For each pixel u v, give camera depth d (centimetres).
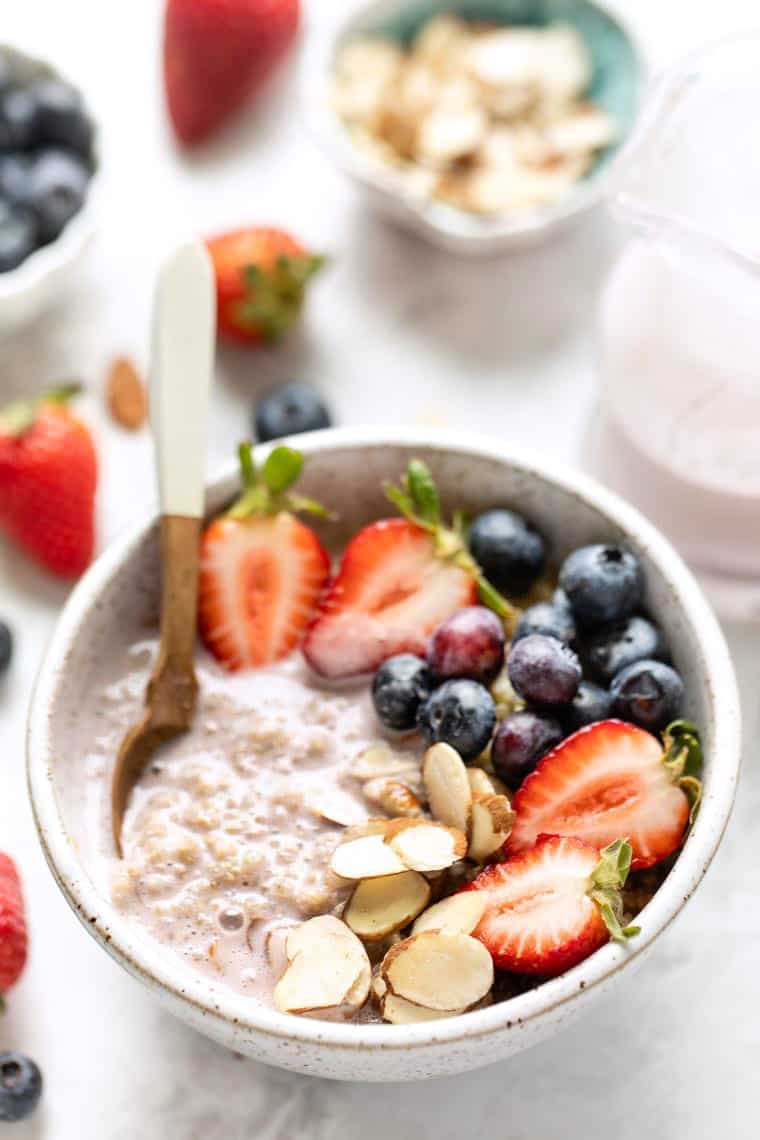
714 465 63
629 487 65
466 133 72
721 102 62
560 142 72
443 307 71
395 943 55
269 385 70
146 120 75
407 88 73
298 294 69
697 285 61
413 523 59
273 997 55
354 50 74
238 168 74
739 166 62
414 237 73
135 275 72
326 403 68
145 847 57
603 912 53
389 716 58
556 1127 58
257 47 72
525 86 73
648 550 58
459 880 56
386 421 69
